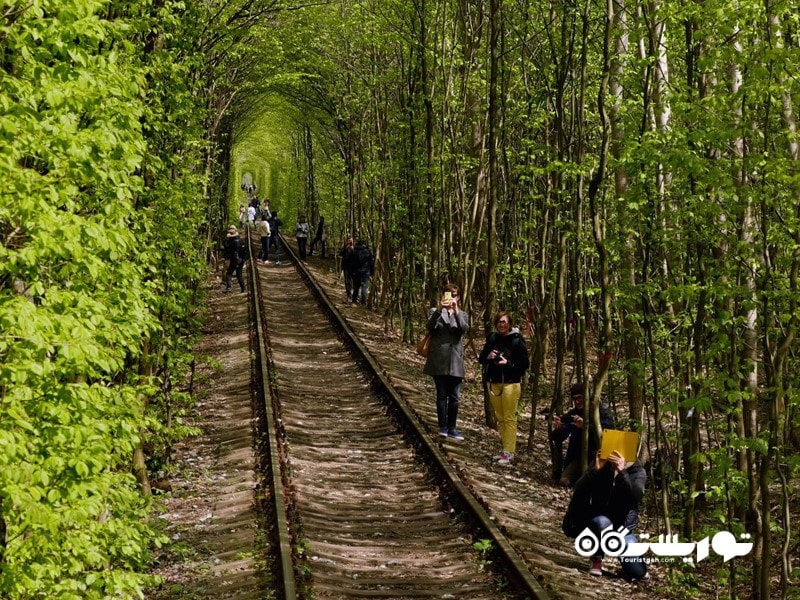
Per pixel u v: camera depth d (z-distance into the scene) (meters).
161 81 11.23
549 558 9.87
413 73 26.08
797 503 12.59
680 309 12.16
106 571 6.54
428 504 12.00
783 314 8.54
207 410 18.05
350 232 42.84
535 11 19.33
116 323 7.12
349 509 11.73
